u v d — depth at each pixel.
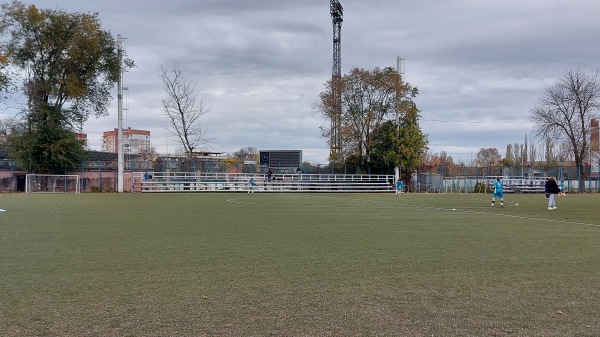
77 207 22.91
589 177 54.94
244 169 50.09
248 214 19.70
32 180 41.81
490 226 15.55
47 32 43.28
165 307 5.85
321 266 8.42
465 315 5.59
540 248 10.69
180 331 5.00
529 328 5.14
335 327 5.14
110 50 46.00
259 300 6.18
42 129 43.56
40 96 43.91
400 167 51.22
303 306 5.92
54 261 8.77
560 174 54.84
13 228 13.93
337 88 51.19
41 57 44.19
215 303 6.04
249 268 8.22
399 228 14.70
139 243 11.08
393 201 31.77
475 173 55.28
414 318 5.46
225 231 13.56
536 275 7.79
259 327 5.13
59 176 42.91
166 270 8.02
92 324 5.21
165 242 11.27
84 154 46.47
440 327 5.16
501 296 6.44
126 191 44.19
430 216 19.45
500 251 10.20
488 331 5.04
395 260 9.03
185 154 56.41
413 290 6.75
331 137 52.12
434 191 53.22
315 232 13.46
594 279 7.51
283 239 11.91
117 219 16.92
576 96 54.56
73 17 44.38
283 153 56.22
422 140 51.16
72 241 11.34
